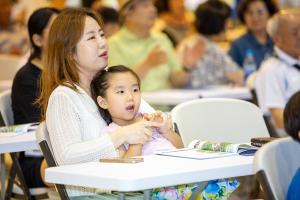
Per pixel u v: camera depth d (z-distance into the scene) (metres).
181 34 8.81
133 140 3.37
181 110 3.80
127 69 3.68
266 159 2.75
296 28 5.86
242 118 3.98
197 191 3.07
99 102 3.65
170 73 7.67
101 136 3.40
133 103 3.62
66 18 3.66
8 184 4.48
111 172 2.76
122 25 7.52
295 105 2.86
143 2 7.45
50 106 3.50
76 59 3.65
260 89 6.00
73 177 2.82
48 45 3.69
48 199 4.16
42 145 3.36
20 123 4.84
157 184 2.63
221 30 7.81
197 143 3.39
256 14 7.85
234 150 3.16
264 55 7.90
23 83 4.84
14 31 9.42
